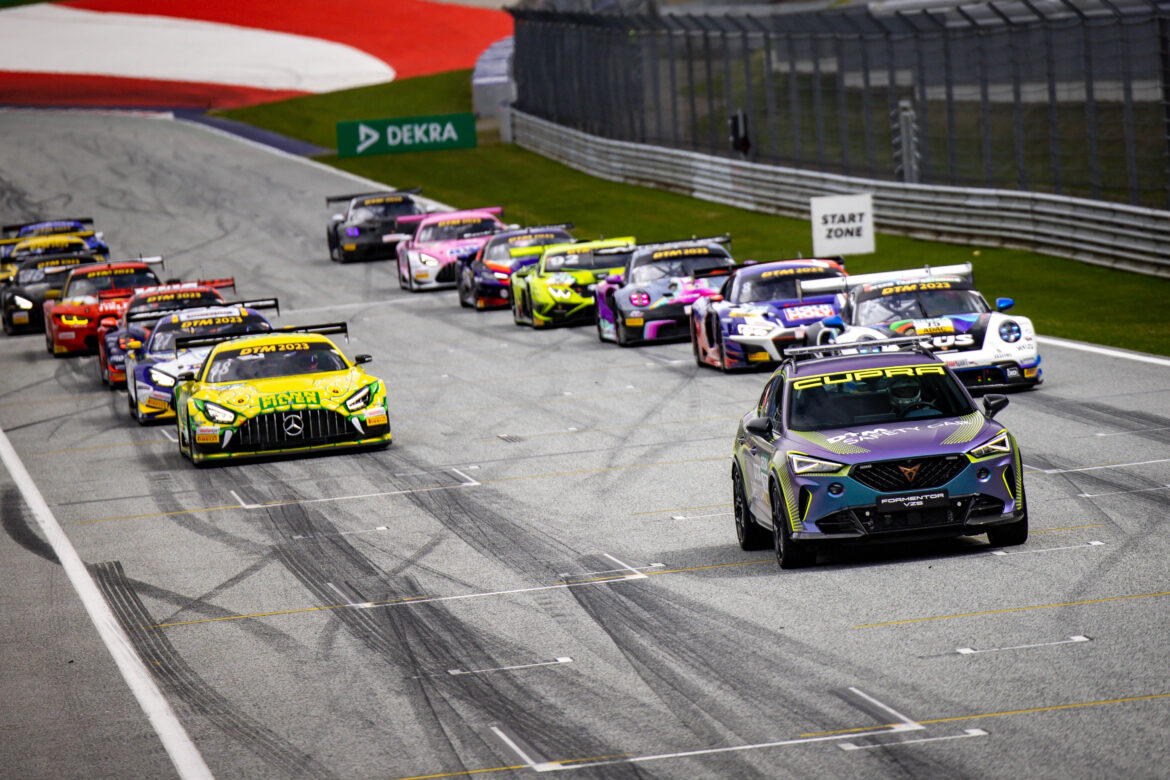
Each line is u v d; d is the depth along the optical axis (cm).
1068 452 5169
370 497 5391
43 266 12888
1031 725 2525
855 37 13688
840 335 6556
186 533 4997
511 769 2523
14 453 7150
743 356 7612
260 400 6275
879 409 3984
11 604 4159
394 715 2888
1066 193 10912
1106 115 10294
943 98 12500
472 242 13612
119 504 5638
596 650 3238
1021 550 3850
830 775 2369
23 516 5550
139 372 7669
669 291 9019
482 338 10250
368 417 6362
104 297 11081
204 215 19562
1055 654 2922
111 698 3162
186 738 2842
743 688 2877
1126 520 4112
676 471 5466
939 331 6444
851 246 10694
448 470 5825
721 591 3681
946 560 3812
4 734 2962
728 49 16162
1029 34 11050
